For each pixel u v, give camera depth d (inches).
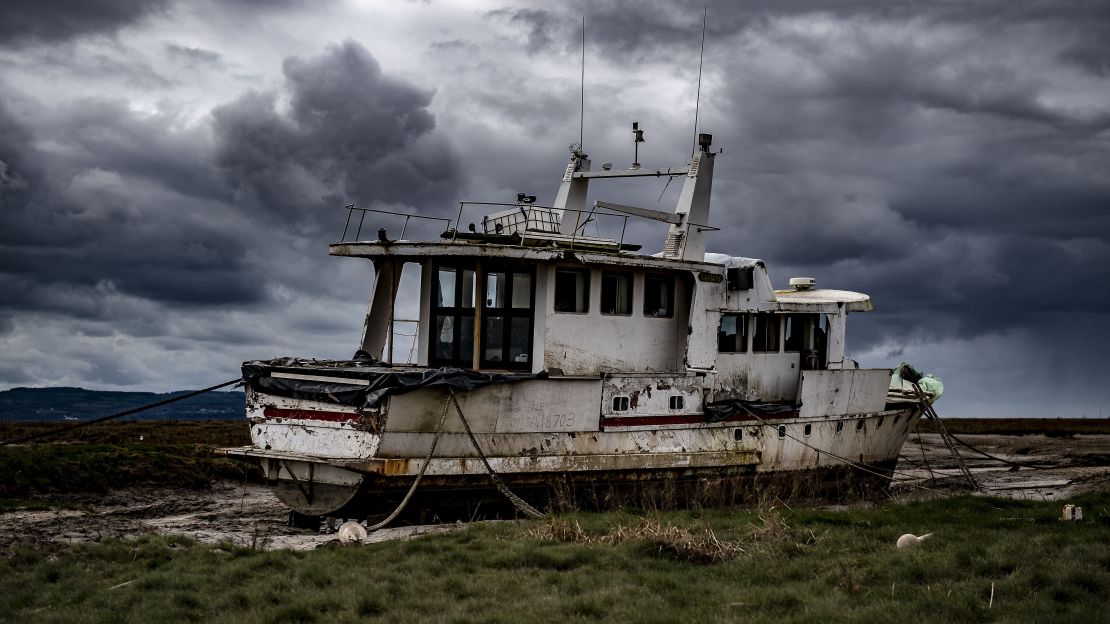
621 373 754.2
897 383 1026.7
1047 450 1291.8
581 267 753.6
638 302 782.5
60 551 557.9
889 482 968.9
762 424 829.8
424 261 746.8
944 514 644.7
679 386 777.6
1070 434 1565.0
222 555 532.7
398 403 644.1
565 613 403.5
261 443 695.7
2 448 862.5
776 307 857.5
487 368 726.5
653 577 457.1
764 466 833.5
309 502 675.4
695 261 786.8
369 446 642.2
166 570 498.3
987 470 1111.0
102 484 815.7
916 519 631.8
